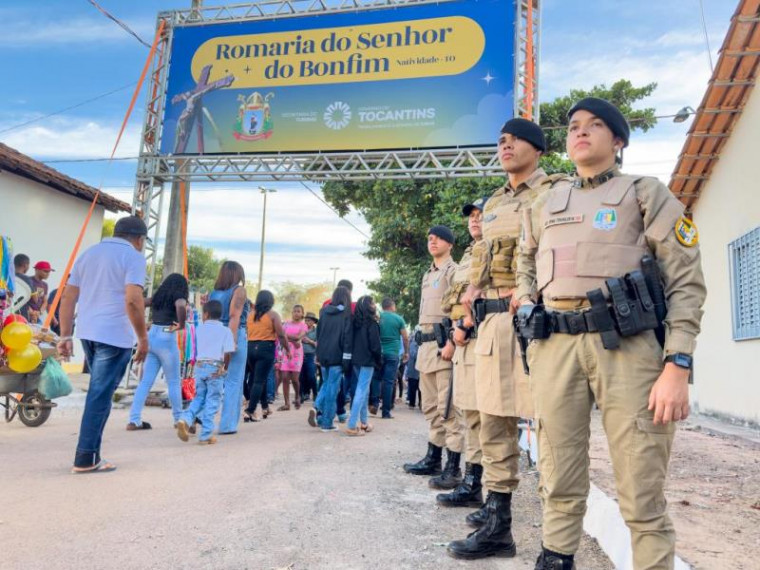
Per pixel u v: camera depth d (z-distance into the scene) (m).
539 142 3.30
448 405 4.40
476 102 10.58
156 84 12.13
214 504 3.52
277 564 2.64
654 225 2.10
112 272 4.41
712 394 8.59
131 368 10.49
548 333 2.27
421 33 10.91
